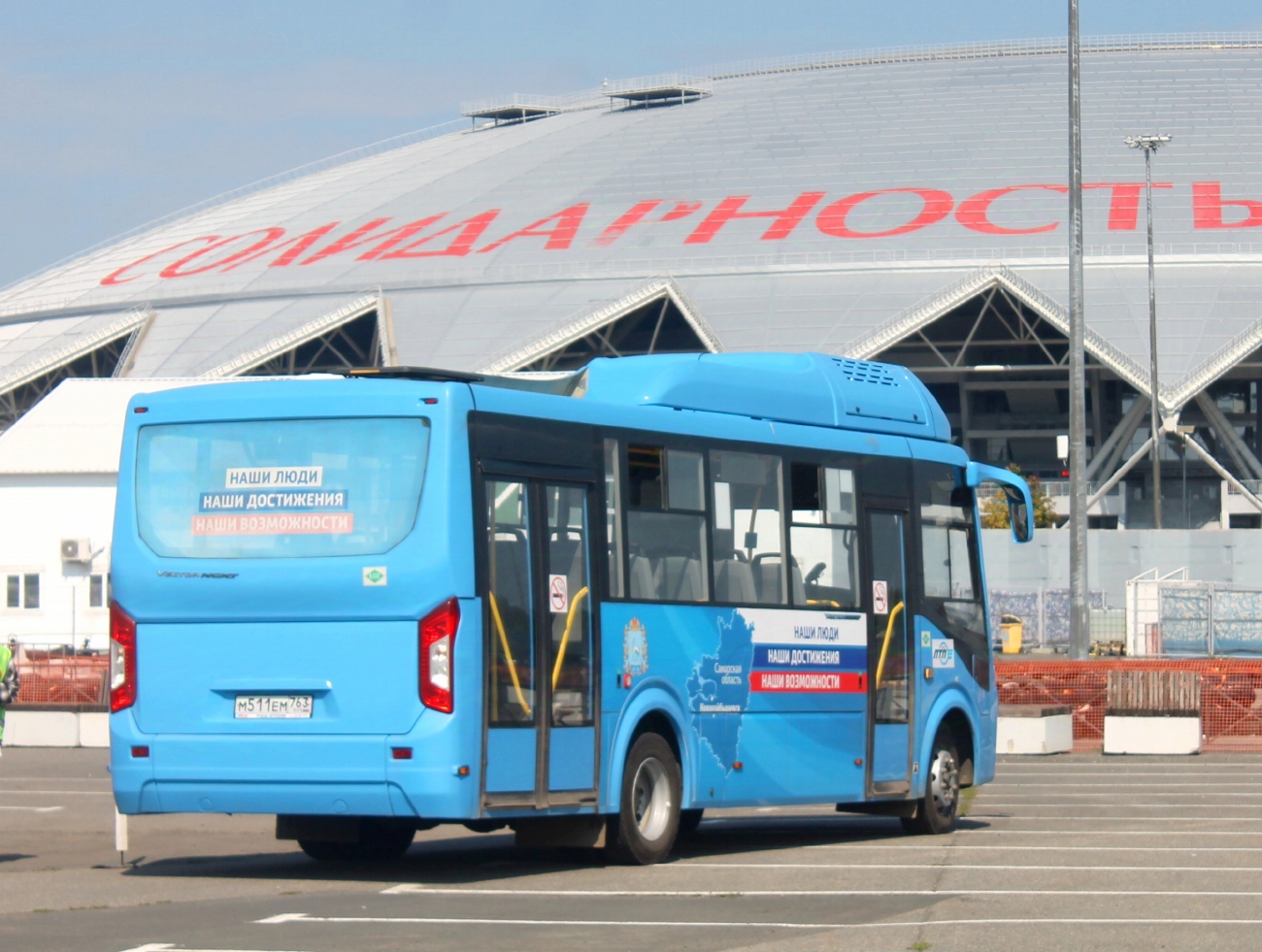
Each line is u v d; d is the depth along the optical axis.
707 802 16.73
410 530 14.39
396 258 86.31
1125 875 14.91
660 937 11.51
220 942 11.23
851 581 18.72
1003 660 35.66
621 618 15.85
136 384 54.91
